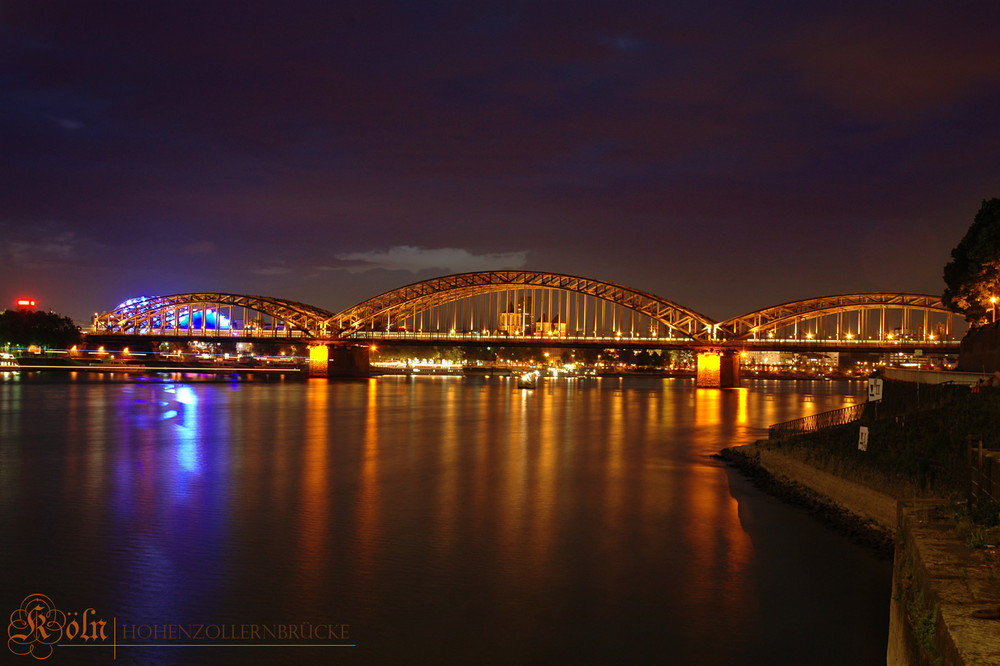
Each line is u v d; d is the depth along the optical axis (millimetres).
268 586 26750
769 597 26094
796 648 22109
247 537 33156
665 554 31031
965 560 16094
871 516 36750
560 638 22703
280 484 46562
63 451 62188
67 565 28906
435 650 21859
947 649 12148
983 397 43281
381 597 25828
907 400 56094
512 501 41750
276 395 156875
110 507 39188
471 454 62812
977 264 74438
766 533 34594
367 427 87562
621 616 24344
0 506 39312
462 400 149625
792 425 74750
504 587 26875
